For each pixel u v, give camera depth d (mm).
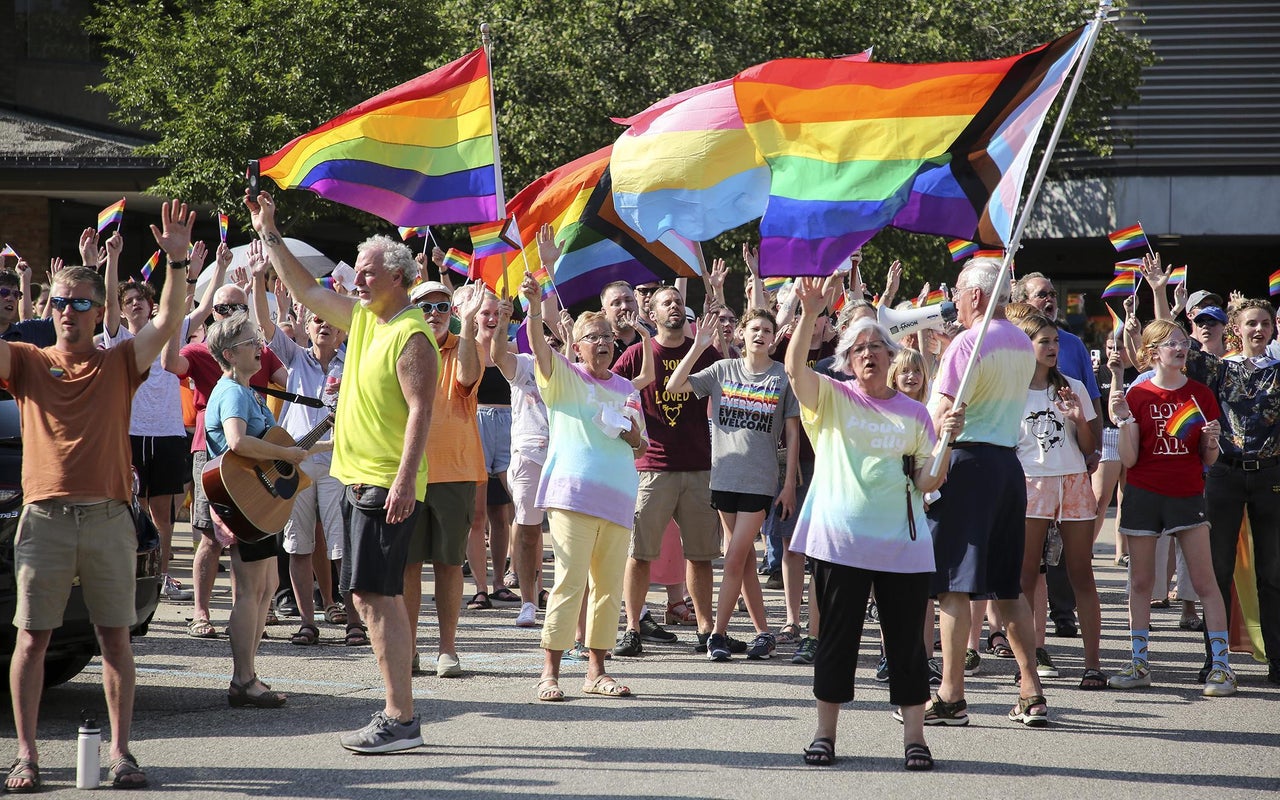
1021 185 9992
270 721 10547
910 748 9289
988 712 11148
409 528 9664
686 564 15945
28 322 13383
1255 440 12609
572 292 14820
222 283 15836
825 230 10820
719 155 12688
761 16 32344
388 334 9625
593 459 11469
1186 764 9445
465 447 12438
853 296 15359
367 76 31562
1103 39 36688
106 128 41312
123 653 8836
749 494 13430
